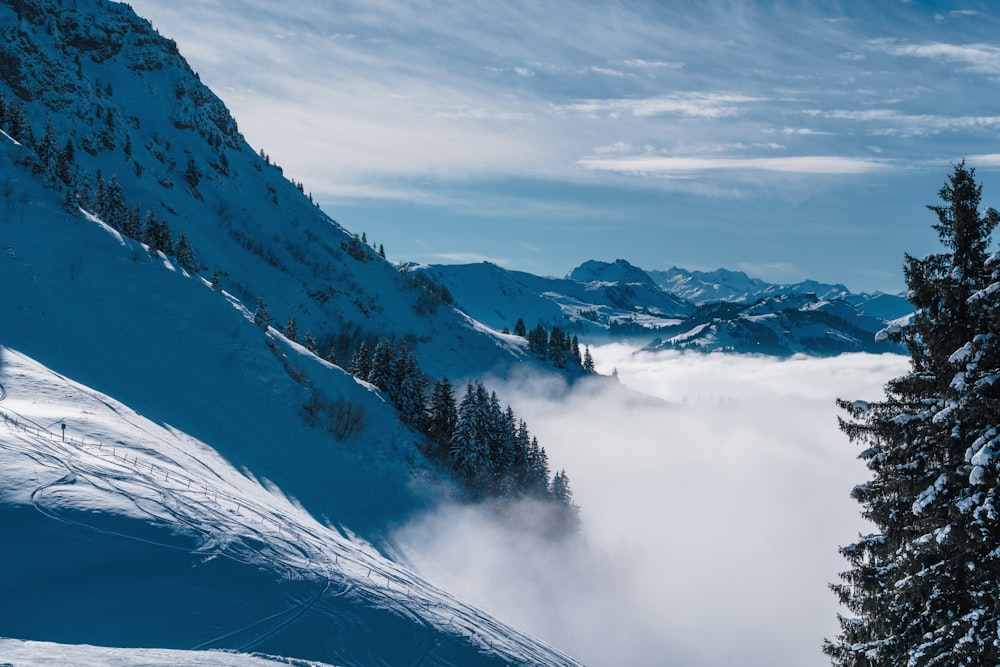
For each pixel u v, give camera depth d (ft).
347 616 87.97
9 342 201.77
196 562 88.63
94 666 58.18
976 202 54.13
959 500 49.67
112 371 229.86
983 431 50.31
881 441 58.95
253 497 145.07
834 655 60.80
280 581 90.99
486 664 87.35
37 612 72.33
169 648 72.28
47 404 150.41
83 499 94.38
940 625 52.49
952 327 53.52
